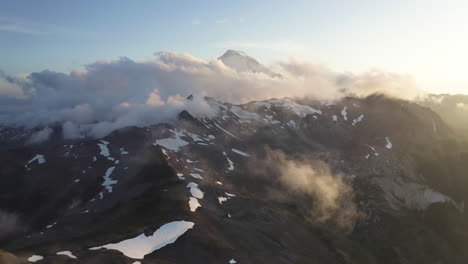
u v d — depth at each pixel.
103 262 74.56
